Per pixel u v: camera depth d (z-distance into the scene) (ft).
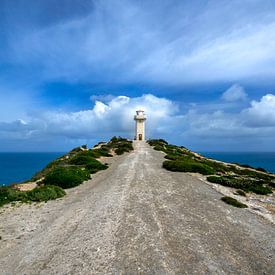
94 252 34.01
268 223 46.32
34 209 54.54
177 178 85.30
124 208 52.37
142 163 120.78
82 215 49.32
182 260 32.01
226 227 43.29
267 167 399.85
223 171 120.26
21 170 372.99
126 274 28.94
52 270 30.07
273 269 30.66
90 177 92.94
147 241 37.09
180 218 46.91
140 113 296.30
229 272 29.63
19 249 35.70
